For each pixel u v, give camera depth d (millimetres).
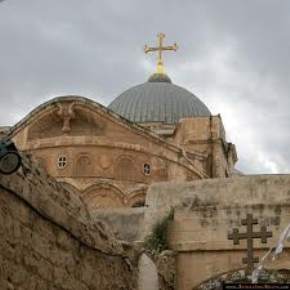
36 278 12156
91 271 14844
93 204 40312
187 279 22500
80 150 41531
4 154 10188
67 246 13617
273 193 24297
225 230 22703
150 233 23812
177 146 44281
